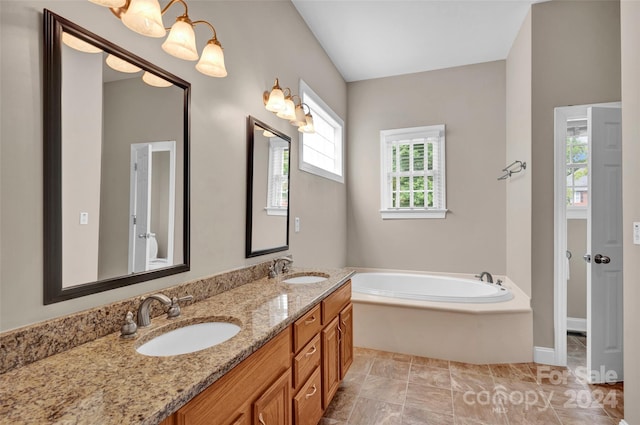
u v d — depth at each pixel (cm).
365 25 293
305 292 168
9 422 61
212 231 168
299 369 139
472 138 368
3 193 85
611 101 249
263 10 219
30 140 91
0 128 85
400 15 278
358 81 413
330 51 339
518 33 304
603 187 229
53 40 96
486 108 363
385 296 296
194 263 155
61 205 98
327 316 176
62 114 98
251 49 205
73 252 101
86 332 102
